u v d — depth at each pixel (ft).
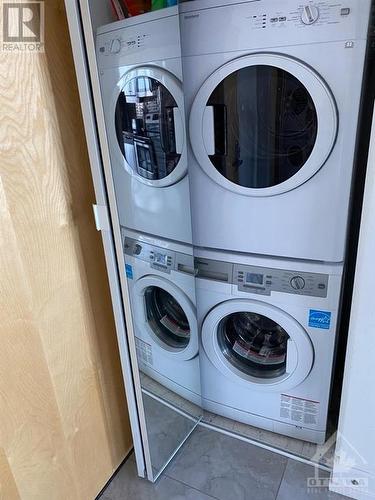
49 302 3.88
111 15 3.59
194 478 5.29
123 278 4.12
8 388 3.59
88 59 3.29
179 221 5.01
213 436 5.90
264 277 4.91
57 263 3.90
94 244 4.32
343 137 4.01
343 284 4.92
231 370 5.68
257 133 4.44
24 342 3.67
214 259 5.17
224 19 4.06
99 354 4.68
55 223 3.81
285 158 4.41
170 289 5.30
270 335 5.67
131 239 4.36
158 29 4.17
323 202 4.33
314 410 5.36
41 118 3.49
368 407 4.28
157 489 5.16
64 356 4.17
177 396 5.65
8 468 3.72
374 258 3.68
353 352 4.11
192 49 4.32
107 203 3.81
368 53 4.10
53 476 4.29
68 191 3.89
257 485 5.16
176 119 4.66
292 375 5.23
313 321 4.83
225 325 5.72
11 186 3.33
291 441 5.74
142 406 4.80
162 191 4.73
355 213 5.15
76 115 3.83
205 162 4.68
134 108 4.15
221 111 4.48
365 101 4.69
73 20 3.19
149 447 5.05
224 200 4.81
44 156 3.58
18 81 3.25
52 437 4.19
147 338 5.05
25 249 3.53
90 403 4.68
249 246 4.90
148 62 4.20
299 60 3.89
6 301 3.43
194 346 5.77
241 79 4.28
